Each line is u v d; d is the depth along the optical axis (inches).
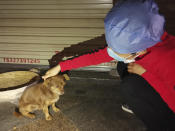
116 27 48.6
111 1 109.5
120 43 50.9
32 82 100.0
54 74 80.6
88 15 115.3
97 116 84.0
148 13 45.5
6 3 116.6
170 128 59.9
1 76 106.0
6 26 124.8
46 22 120.5
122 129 75.4
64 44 127.3
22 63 138.5
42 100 79.8
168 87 51.8
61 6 114.0
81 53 128.7
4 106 92.7
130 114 84.5
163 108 60.8
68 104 94.0
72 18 117.4
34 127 77.7
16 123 80.3
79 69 133.4
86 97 99.8
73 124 79.1
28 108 82.4
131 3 47.8
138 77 65.7
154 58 50.6
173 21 111.7
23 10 118.0
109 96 100.1
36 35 125.9
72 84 114.0
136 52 55.3
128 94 68.0
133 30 46.6
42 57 134.3
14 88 98.0
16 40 129.4
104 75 124.6
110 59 76.7
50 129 76.3
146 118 66.4
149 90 63.1
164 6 108.3
